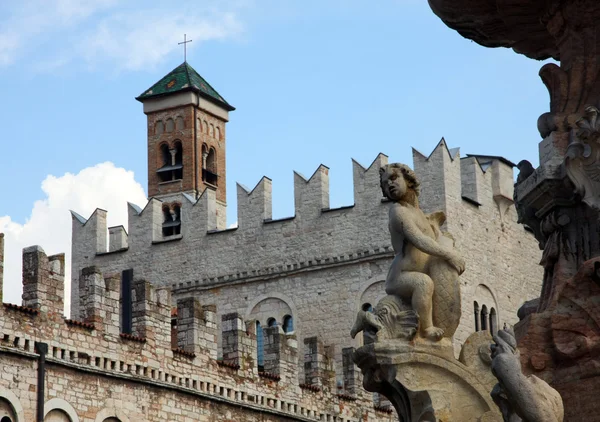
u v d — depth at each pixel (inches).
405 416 1080.8
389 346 1078.4
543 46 1322.6
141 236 6717.5
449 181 6161.4
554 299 1133.7
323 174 6471.5
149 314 4357.8
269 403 4753.9
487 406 1063.6
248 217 6579.7
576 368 1103.0
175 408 4402.1
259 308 6476.4
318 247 6407.5
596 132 1143.6
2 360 3828.7
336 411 5027.1
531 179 1184.8
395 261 1117.1
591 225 1157.7
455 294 1092.5
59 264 4060.0
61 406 3983.8
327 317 6333.7
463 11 1288.1
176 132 7421.3
